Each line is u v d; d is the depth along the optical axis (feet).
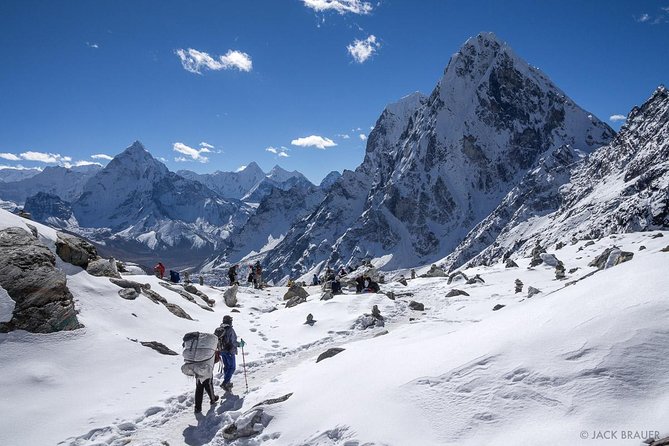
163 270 93.81
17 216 55.83
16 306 41.39
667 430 16.17
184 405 35.27
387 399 24.12
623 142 618.85
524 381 21.65
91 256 61.36
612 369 20.15
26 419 31.58
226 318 37.58
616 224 334.65
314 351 51.83
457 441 19.67
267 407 28.68
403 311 71.97
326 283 108.17
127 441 29.09
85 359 41.37
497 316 33.91
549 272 93.66
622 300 24.98
